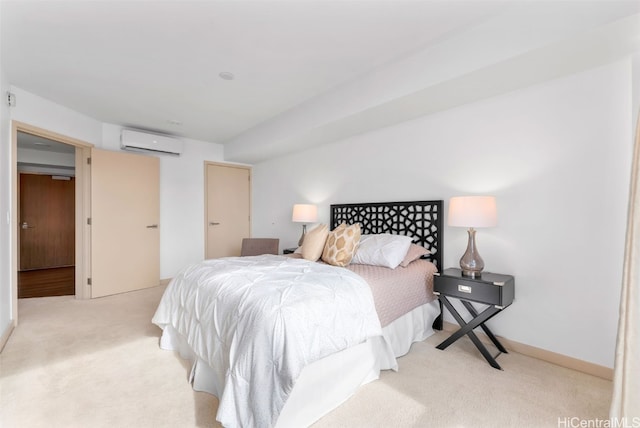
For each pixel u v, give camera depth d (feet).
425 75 7.29
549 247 6.98
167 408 5.30
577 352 6.59
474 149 8.24
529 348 7.26
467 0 5.62
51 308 10.85
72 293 13.20
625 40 5.32
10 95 8.86
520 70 6.44
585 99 6.47
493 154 7.88
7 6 5.74
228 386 4.58
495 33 6.10
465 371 6.54
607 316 6.23
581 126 6.53
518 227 7.47
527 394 5.69
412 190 9.74
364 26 6.43
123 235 13.00
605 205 6.25
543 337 7.07
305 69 8.38
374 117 9.39
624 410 4.10
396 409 5.26
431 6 5.80
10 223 8.91
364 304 6.00
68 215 20.13
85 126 11.98
